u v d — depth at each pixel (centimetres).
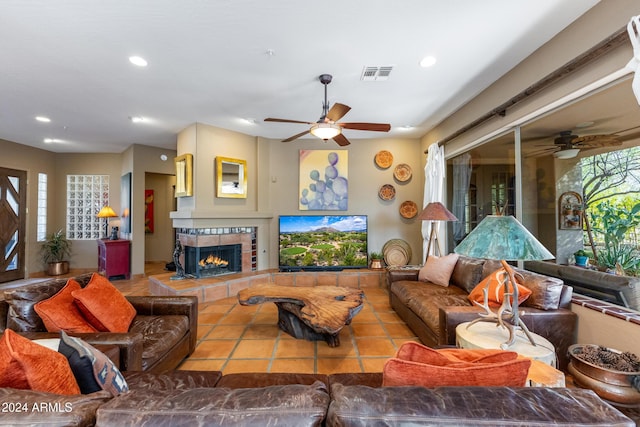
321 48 245
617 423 70
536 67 250
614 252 217
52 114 396
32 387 93
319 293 301
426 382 91
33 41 230
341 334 305
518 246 154
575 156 246
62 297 199
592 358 174
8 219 537
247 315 361
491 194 351
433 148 445
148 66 271
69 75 287
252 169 509
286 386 87
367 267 516
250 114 401
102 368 113
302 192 529
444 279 341
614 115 214
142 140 534
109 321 204
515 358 98
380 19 208
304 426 72
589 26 201
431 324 250
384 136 525
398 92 333
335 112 273
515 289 167
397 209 534
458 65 274
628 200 209
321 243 506
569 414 72
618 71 187
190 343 253
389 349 271
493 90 310
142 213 573
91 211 627
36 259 579
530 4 194
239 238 488
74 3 188
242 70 280
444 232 465
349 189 533
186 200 464
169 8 195
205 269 462
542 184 276
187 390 85
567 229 253
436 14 203
